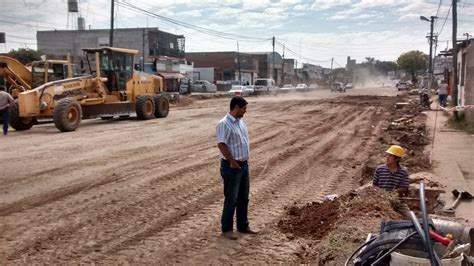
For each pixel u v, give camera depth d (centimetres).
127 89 2400
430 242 329
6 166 1202
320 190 991
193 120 2434
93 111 2206
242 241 679
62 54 7019
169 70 6606
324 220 724
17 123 1998
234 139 686
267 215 806
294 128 2080
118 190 961
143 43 6138
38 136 1811
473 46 2433
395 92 7181
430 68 5309
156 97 2542
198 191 961
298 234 701
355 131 1988
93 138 1742
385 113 2834
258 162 1290
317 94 6175
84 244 665
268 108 3209
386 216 659
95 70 2291
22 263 598
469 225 661
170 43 6731
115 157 1335
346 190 989
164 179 1062
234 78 8494
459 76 2938
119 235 703
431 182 936
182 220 775
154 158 1322
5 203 863
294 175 1137
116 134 1858
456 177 1012
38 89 1984
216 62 8625
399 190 786
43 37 7069
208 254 632
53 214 800
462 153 1334
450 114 2523
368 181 1055
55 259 612
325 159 1350
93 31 6875
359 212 672
